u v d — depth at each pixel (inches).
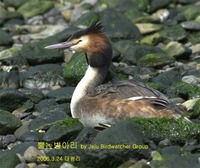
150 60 717.3
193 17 873.5
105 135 471.8
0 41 812.6
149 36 813.9
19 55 754.8
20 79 689.0
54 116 554.3
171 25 846.5
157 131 497.0
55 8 946.7
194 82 648.4
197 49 768.3
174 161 460.4
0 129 549.0
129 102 515.8
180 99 601.6
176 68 693.9
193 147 485.4
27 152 486.0
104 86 536.7
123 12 904.3
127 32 808.3
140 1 925.8
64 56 745.6
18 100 609.6
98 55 560.7
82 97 543.5
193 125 502.9
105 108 520.1
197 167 449.4
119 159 463.2
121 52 757.9
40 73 687.1
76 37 567.8
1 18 906.1
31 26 884.6
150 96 516.4
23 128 548.4
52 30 861.8
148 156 470.3
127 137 468.8
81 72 669.3
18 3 950.4
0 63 740.0
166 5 923.4
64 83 684.1
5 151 503.5
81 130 505.7
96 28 565.9
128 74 692.7
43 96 627.8
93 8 935.0
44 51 741.9
